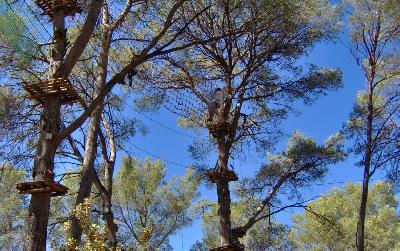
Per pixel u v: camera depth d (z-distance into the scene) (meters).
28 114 10.27
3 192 11.99
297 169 13.09
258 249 15.44
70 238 6.39
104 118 11.82
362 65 13.40
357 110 13.52
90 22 7.34
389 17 13.20
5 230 11.16
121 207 16.23
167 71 12.80
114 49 11.94
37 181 6.23
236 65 12.98
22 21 6.98
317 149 13.04
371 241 21.09
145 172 16.80
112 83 7.21
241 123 13.58
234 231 10.88
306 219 18.84
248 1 10.91
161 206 16.78
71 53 7.13
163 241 16.44
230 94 11.97
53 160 6.54
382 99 13.56
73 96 6.88
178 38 11.96
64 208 12.78
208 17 11.83
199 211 16.66
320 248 18.11
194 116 12.55
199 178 13.84
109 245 6.45
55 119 6.71
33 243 6.11
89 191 9.09
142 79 12.79
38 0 7.39
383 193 22.67
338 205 20.28
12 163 10.23
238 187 13.30
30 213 6.23
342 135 13.34
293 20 11.77
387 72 13.47
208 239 16.84
